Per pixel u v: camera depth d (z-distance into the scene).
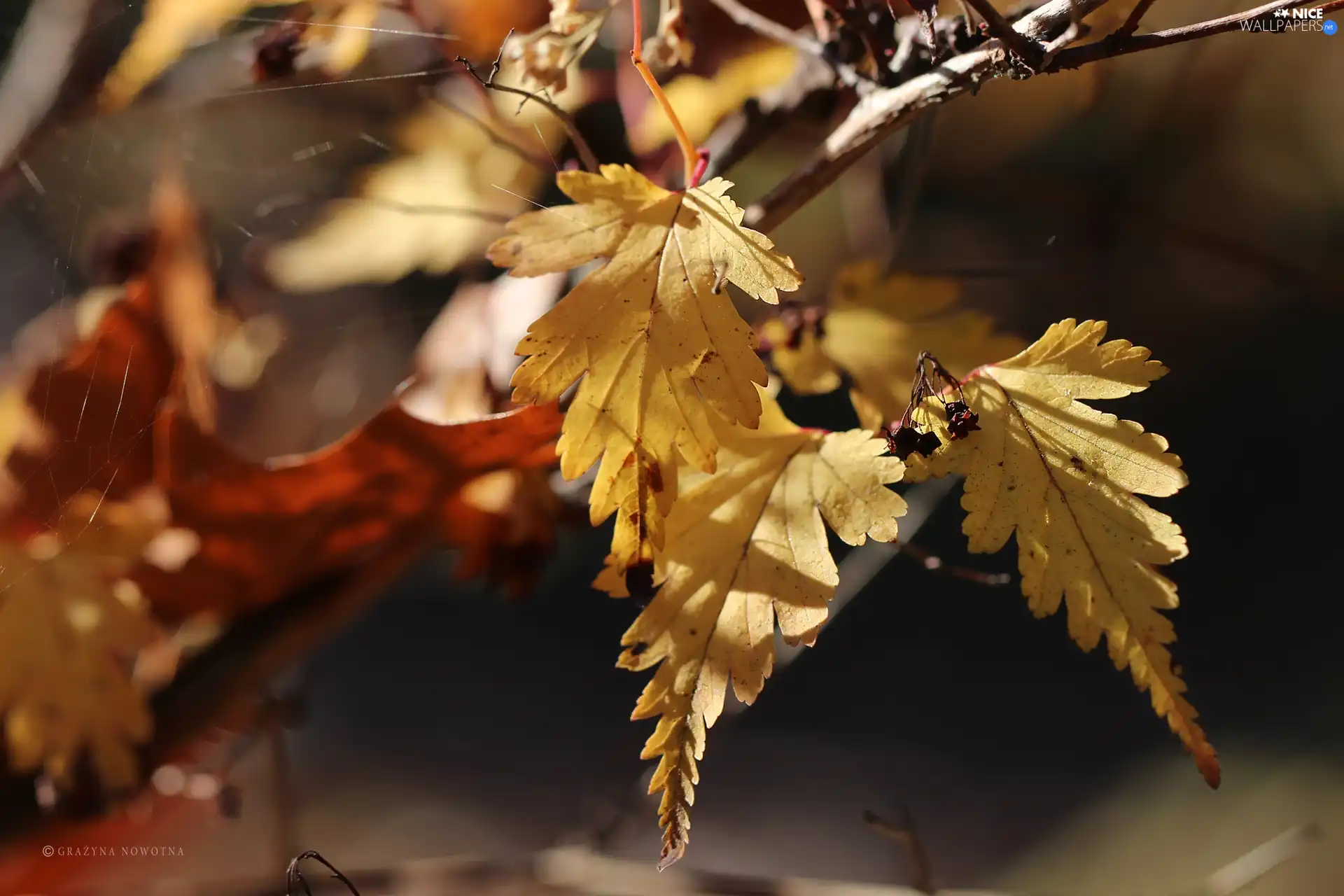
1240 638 2.43
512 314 0.63
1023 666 2.60
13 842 0.60
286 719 0.66
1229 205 1.21
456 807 2.08
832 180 0.57
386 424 0.58
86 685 0.60
